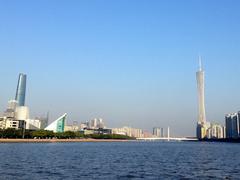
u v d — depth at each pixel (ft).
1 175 267.18
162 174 296.30
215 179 267.80
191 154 642.22
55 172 297.74
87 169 328.70
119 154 609.83
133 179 261.85
